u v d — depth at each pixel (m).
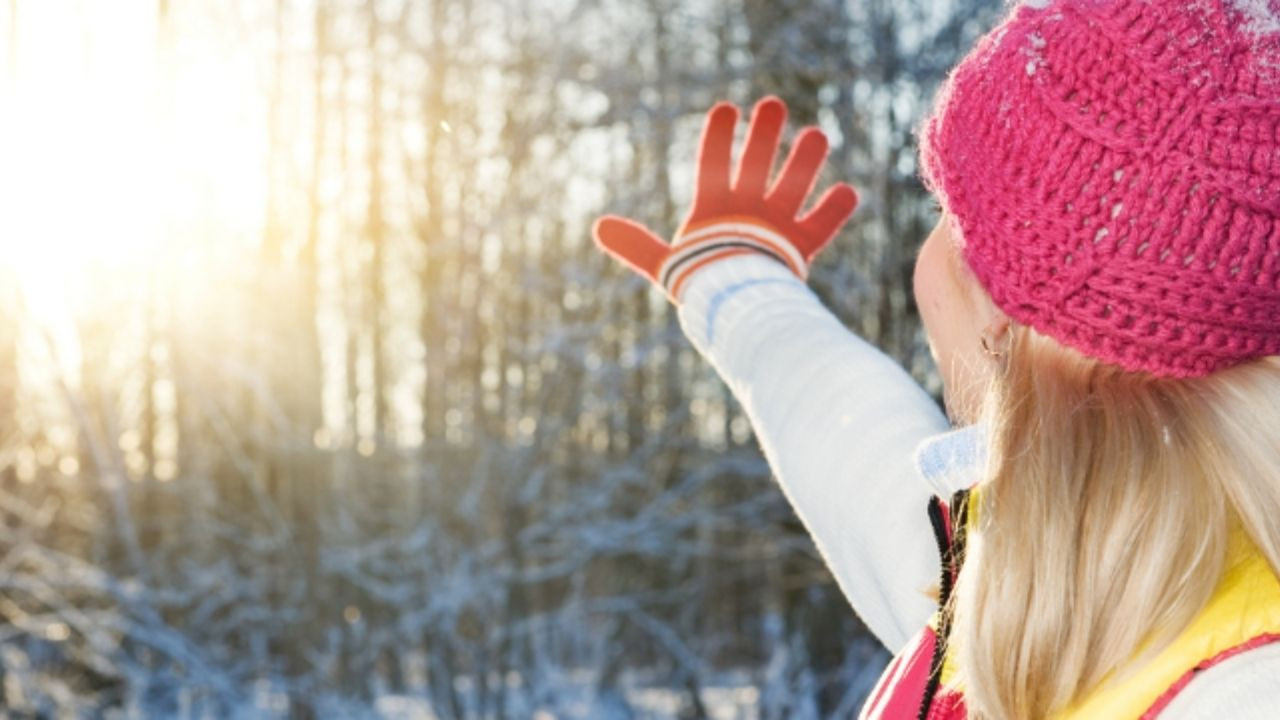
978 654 0.67
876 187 6.86
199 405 7.60
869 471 0.93
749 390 1.06
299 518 7.50
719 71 7.61
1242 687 0.57
